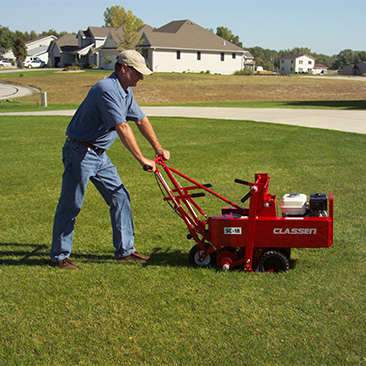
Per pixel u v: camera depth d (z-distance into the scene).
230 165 9.53
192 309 3.61
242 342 3.14
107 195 4.52
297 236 4.04
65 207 4.36
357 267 4.31
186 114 20.89
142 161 4.10
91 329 3.36
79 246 5.10
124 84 4.18
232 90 41.69
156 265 4.48
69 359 3.03
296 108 23.48
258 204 4.13
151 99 33.81
